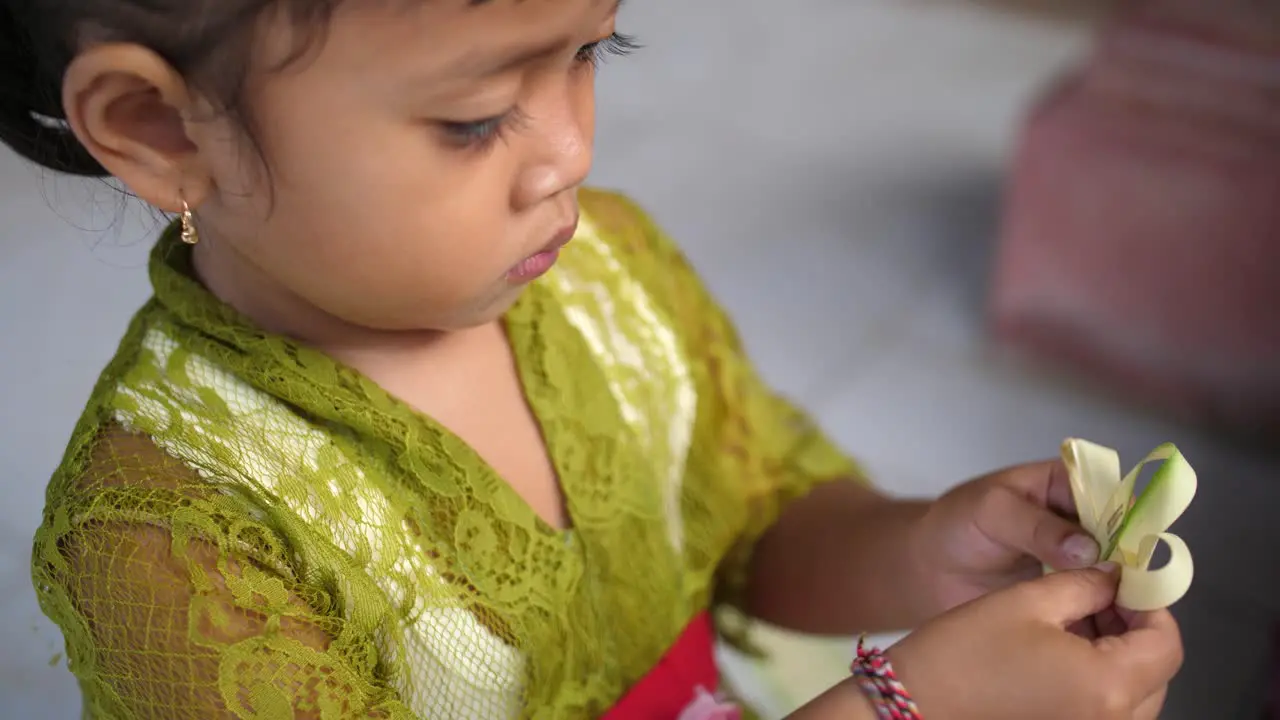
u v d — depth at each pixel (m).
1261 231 1.42
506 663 0.58
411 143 0.50
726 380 0.72
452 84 0.49
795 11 2.39
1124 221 1.50
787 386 1.60
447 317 0.55
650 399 0.67
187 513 0.54
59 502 0.55
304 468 0.56
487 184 0.52
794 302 1.73
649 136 2.04
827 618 0.71
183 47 0.49
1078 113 1.51
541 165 0.53
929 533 0.65
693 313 0.73
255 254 0.54
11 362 1.38
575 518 0.62
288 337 0.57
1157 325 1.53
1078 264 1.55
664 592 0.65
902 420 1.55
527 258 0.54
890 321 1.70
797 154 2.01
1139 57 1.49
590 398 0.63
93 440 0.56
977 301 1.72
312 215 0.52
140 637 0.54
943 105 2.13
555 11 0.49
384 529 0.57
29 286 1.48
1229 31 1.45
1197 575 1.35
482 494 0.58
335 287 0.53
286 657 0.54
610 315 0.67
